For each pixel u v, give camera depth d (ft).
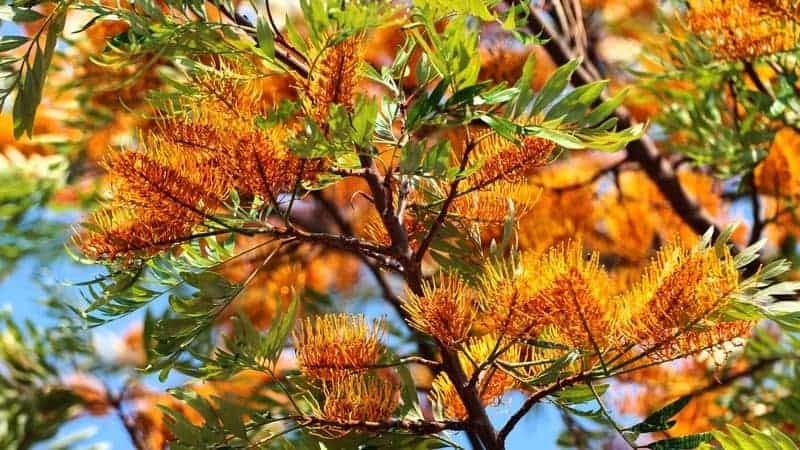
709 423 7.83
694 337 5.58
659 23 7.81
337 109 5.47
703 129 7.71
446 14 5.67
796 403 7.54
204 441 5.77
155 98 5.83
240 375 7.29
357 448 5.84
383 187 5.80
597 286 5.50
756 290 5.69
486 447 5.71
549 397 5.85
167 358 5.85
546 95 5.68
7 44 5.94
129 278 5.80
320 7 5.51
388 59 7.70
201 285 5.84
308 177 5.66
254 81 5.81
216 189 5.65
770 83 7.82
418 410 5.86
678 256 5.60
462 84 5.62
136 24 5.74
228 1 5.88
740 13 7.00
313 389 5.98
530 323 5.55
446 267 6.03
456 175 5.61
